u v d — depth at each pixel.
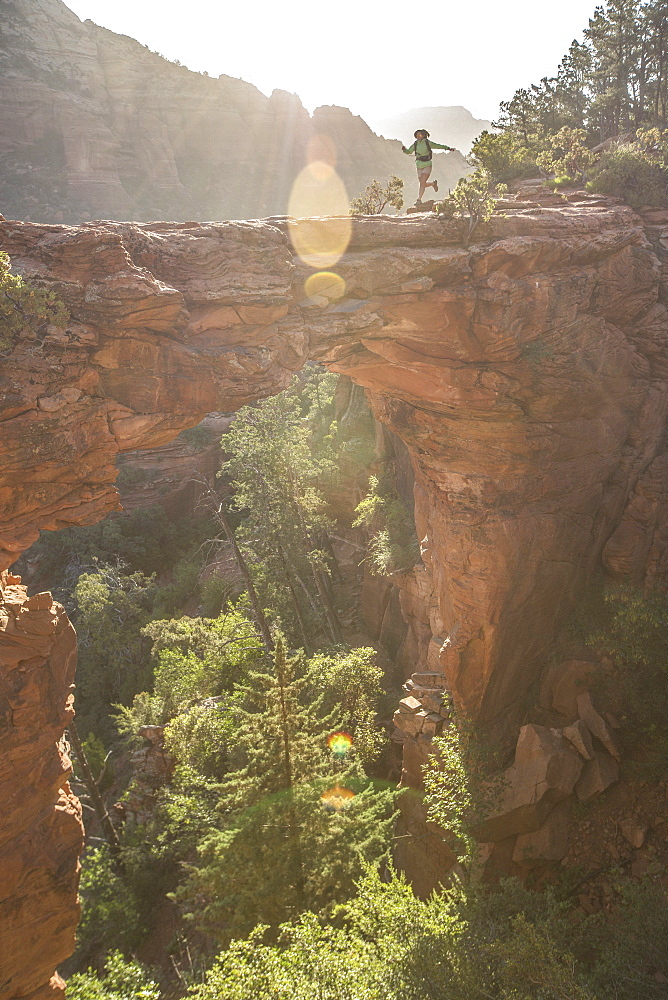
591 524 21.00
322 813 13.89
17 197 92.31
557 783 17.58
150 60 124.31
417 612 24.98
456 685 20.00
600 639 19.59
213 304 12.81
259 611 26.39
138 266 11.77
